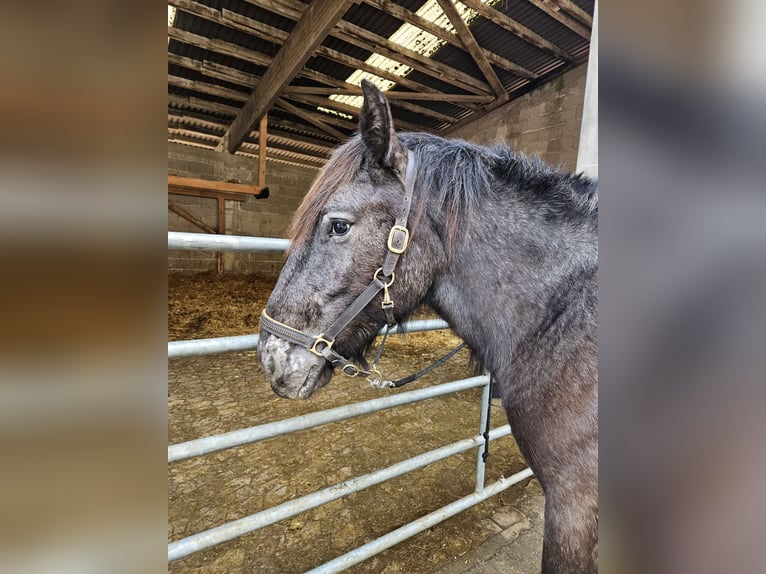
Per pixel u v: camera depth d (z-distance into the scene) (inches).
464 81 206.2
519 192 32.9
